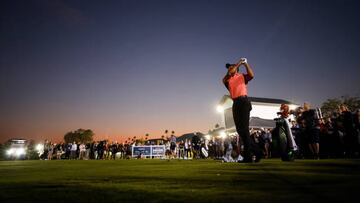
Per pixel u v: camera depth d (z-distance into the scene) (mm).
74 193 1888
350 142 9969
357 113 9922
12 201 1617
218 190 1836
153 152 28797
